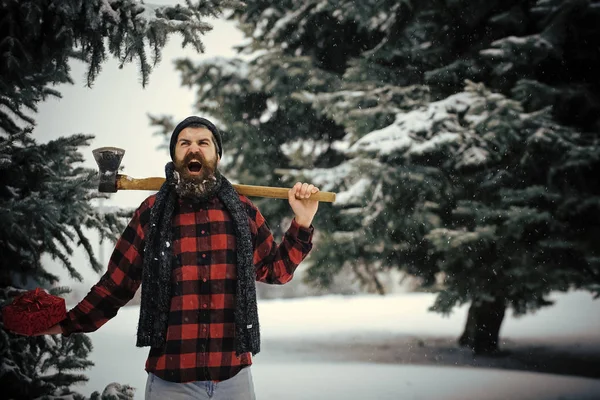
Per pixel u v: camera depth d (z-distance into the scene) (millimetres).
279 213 14117
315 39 14625
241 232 2766
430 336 14820
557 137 10242
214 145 2846
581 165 10562
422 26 12195
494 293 11312
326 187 12055
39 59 3982
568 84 11211
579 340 13703
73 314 2793
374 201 11117
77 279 4062
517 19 11305
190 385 2650
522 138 10508
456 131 10742
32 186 3871
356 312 21734
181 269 2703
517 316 12172
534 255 10867
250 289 2732
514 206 10562
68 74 4613
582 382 9211
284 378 9641
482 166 11180
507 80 11516
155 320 2664
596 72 11398
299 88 14141
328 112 12586
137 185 2914
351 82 13008
